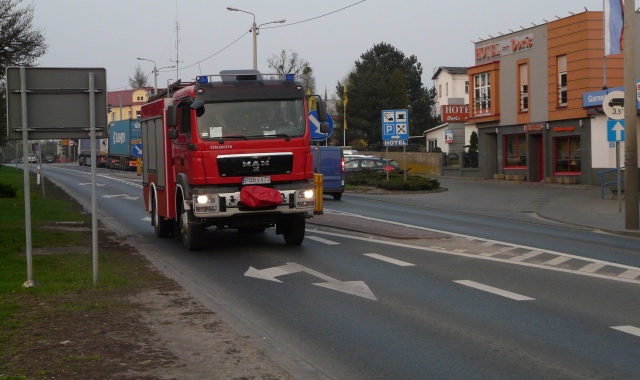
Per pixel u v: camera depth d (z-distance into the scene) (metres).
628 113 19.30
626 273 12.32
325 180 30.77
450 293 10.66
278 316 9.27
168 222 18.16
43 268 12.65
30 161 101.19
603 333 8.21
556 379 6.55
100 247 16.19
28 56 22.39
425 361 7.19
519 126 44.56
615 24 27.34
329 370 6.91
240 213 14.59
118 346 7.52
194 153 14.50
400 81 88.25
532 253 14.80
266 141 14.73
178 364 6.88
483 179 48.56
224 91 14.70
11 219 21.56
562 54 40.53
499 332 8.32
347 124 83.94
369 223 20.64
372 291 10.88
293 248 15.79
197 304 9.80
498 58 46.41
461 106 59.75
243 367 6.80
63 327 8.37
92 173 11.12
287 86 15.10
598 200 29.02
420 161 57.41
